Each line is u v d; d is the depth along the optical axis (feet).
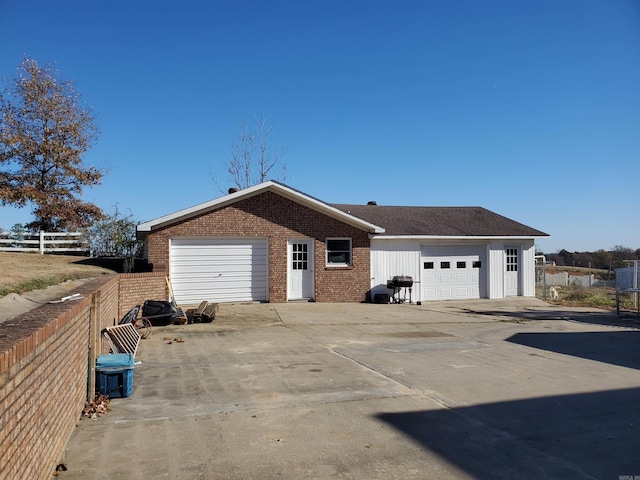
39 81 91.04
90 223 93.30
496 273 71.97
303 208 61.05
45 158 90.79
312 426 18.61
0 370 9.07
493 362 30.35
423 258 68.33
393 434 17.90
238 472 14.67
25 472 11.05
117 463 15.12
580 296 80.48
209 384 24.39
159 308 42.68
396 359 30.78
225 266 58.23
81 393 19.30
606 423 19.34
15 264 45.24
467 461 15.67
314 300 61.62
